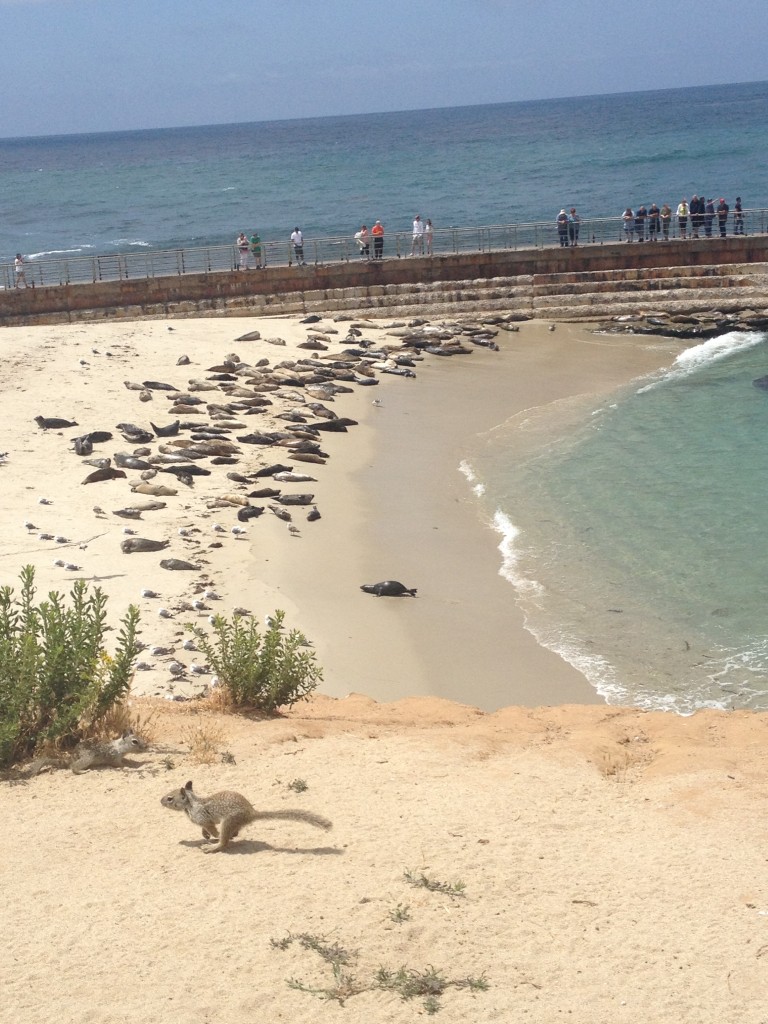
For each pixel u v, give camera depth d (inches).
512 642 675.4
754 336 1609.3
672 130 6343.5
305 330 1577.3
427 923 280.5
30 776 381.4
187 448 1019.3
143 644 613.6
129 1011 241.6
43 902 290.2
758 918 285.9
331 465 1031.6
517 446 1123.3
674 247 1727.4
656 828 344.2
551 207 3184.1
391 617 705.0
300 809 344.8
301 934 274.1
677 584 759.1
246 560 775.7
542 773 389.7
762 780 380.5
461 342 1574.8
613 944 273.1
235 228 3225.9
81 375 1263.5
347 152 6525.6
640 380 1405.0
